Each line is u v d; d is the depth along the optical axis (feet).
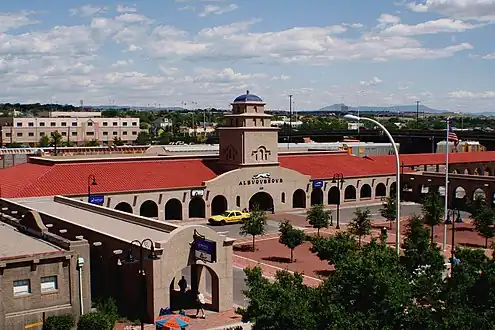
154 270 119.44
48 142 598.34
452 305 81.46
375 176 313.73
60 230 145.38
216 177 255.91
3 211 181.78
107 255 134.51
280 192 274.57
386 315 78.48
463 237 218.59
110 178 238.27
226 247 129.59
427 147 547.49
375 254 89.71
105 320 109.60
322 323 78.59
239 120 265.34
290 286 90.89
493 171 394.73
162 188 240.32
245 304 135.03
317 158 317.63
